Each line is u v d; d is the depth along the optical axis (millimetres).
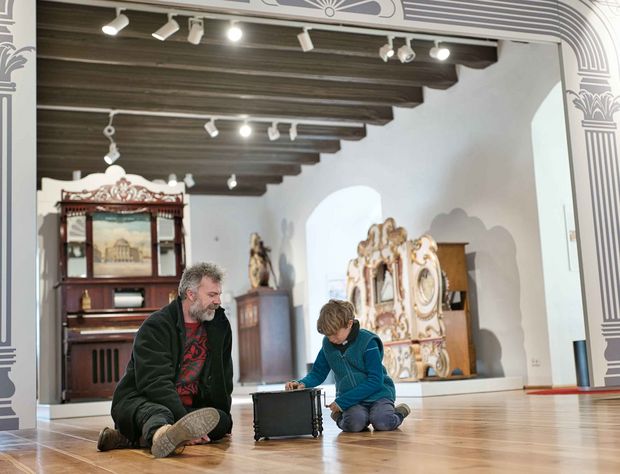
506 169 10039
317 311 15281
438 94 11344
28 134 5250
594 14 7238
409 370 10047
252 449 3455
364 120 12359
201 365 3957
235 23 8547
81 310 11461
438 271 9672
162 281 12016
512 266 9914
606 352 6773
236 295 17031
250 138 13484
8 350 4953
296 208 15891
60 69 9867
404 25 6496
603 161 7059
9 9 5336
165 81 10367
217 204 17219
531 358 9578
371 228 11164
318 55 10273
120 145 13008
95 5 8062
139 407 3641
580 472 2250
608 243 6945
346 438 3723
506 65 10039
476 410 5695
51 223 11703
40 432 6422
